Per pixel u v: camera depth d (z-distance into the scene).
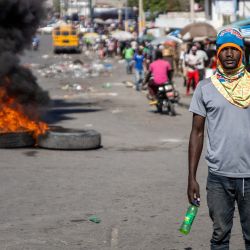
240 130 6.64
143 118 26.92
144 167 15.43
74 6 97.31
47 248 8.84
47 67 64.25
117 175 14.29
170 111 27.89
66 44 97.31
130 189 12.73
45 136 18.30
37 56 86.88
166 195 12.19
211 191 6.84
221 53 6.68
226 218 6.86
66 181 13.52
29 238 9.31
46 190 12.61
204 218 10.48
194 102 6.84
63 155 17.25
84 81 50.34
